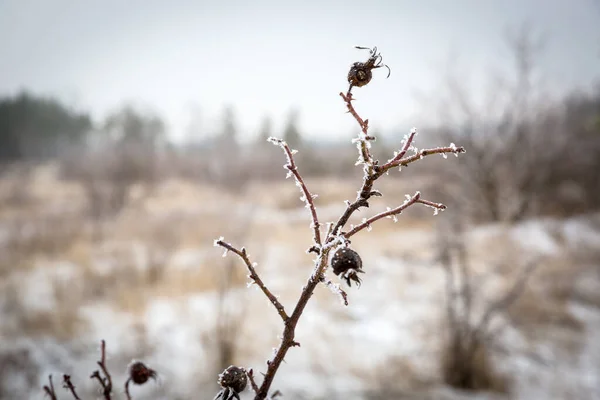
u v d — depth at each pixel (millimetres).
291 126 36562
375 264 10812
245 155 29625
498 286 8562
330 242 899
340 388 5668
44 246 12023
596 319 8062
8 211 18297
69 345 6391
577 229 14523
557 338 7227
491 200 15781
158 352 6387
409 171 15844
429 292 8875
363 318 8031
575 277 9602
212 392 5504
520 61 16234
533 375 6312
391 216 940
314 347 6887
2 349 5922
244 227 12273
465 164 15898
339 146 31219
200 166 31141
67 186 26500
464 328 6359
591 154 17656
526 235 13266
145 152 26312
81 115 55094
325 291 9195
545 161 16359
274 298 981
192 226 13969
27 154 46469
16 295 8039
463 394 5855
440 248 7062
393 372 6188
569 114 17438
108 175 20281
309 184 25141
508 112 16219
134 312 7637
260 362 6430
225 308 7840
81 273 9555
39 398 5121
